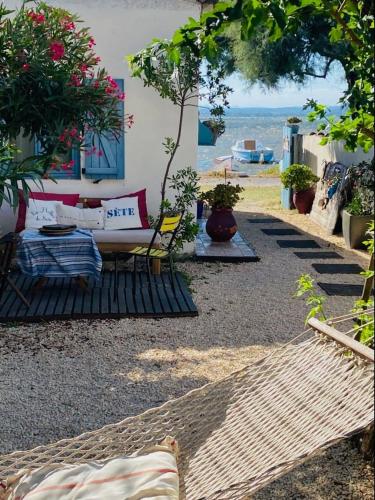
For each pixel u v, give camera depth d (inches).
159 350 231.3
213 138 390.3
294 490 144.3
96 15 339.9
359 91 143.9
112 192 357.4
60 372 210.2
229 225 398.0
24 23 254.2
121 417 179.2
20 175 235.3
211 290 309.4
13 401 188.5
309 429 109.8
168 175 356.5
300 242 429.1
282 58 526.3
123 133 351.3
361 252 398.6
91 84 263.7
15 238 289.9
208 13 126.9
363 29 136.8
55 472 110.7
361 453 157.2
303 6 127.5
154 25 342.0
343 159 490.3
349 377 115.2
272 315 272.5
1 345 233.9
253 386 129.0
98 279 286.7
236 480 106.3
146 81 327.3
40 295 290.7
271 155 1411.2
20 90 246.8
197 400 127.8
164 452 115.0
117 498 101.7
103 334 246.5
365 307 171.5
